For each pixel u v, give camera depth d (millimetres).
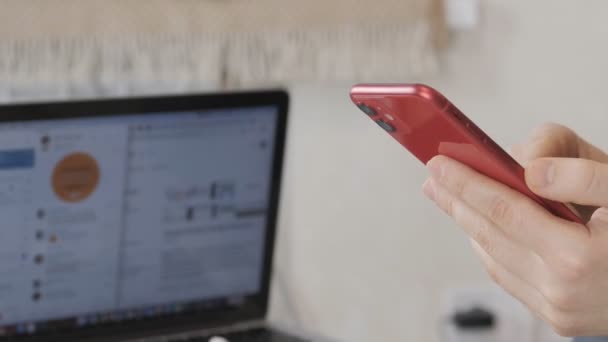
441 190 703
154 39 1392
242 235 1080
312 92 1504
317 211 1565
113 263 1032
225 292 1092
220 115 1026
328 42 1433
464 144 632
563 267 631
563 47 1525
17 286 1001
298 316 1605
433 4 1441
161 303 1066
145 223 1032
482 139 618
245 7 1406
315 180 1550
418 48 1448
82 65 1370
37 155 968
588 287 635
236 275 1092
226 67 1423
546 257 642
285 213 1561
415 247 1604
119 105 982
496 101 1535
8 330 1012
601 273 626
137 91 1432
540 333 1579
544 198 644
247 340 1071
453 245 1609
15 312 1010
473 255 1615
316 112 1515
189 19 1395
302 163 1538
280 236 1569
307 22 1422
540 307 689
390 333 1630
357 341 1623
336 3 1422
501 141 1554
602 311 648
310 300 1604
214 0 1398
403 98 600
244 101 1030
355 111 1522
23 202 977
